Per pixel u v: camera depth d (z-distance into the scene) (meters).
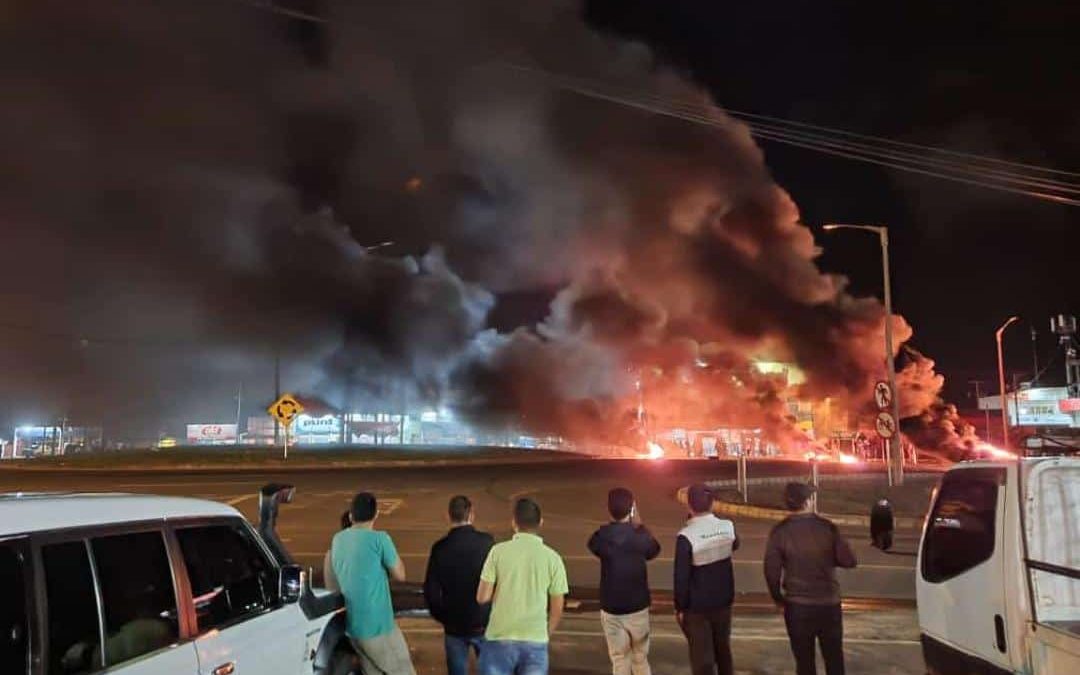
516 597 5.10
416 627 9.00
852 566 5.54
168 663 3.46
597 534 6.02
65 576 3.12
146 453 40.78
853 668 7.38
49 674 2.91
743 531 17.22
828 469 36.59
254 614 4.27
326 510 19.72
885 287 25.69
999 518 4.52
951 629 4.99
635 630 5.85
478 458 41.72
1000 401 61.53
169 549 3.74
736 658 7.72
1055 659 3.97
